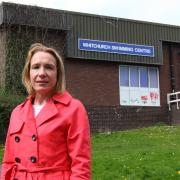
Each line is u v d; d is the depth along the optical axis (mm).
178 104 28578
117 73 27922
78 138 3480
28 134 3480
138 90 28500
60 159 3467
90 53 26828
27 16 24688
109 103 27281
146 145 18062
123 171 11555
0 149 17594
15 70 24250
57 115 3510
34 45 3785
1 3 24312
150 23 29234
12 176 3578
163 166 11961
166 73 29828
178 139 19859
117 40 27812
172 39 29969
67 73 26328
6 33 24359
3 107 20031
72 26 26406
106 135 22016
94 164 12578
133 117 27766
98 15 27312
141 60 28594
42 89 3623
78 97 26484
